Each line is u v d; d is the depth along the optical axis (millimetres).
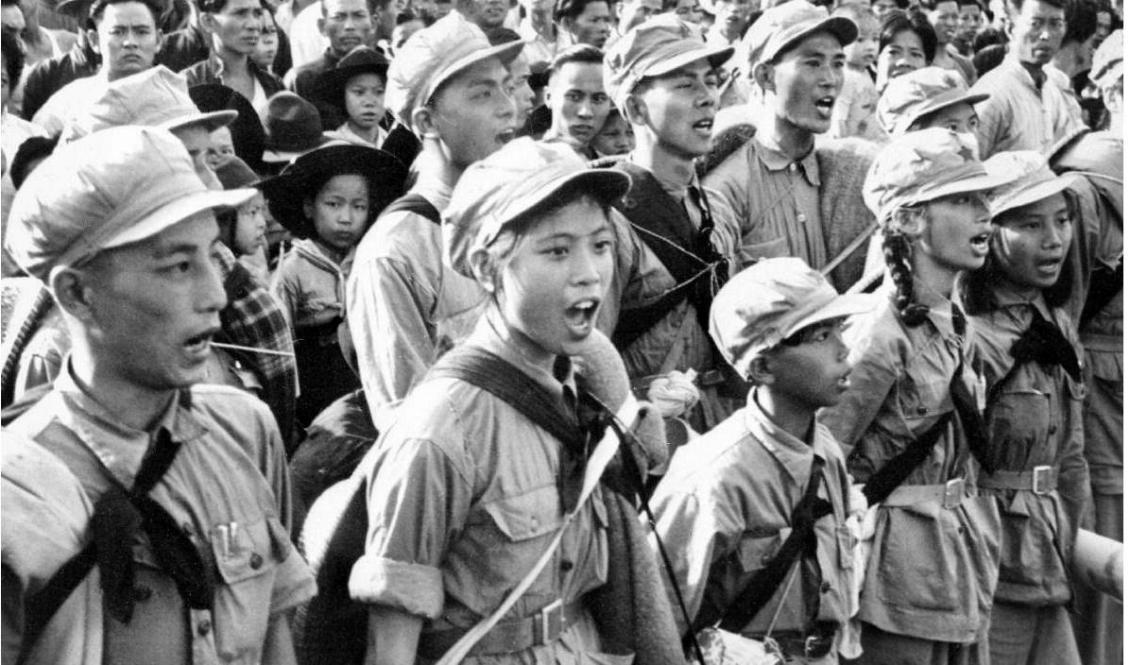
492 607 4000
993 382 6227
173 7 10117
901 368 5766
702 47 6465
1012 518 6297
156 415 3523
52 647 3391
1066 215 6297
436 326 5504
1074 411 6465
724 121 7613
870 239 7219
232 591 3598
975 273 6266
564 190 3947
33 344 4645
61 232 3398
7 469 3348
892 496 5805
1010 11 10688
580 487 4062
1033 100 10203
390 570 3912
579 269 3984
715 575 4941
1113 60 9570
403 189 6684
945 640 5816
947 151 5898
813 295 4918
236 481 3652
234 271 5418
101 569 3402
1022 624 6387
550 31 11781
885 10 12383
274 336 5457
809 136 7215
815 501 5031
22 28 9289
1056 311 6551
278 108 7648
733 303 4969
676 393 5953
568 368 4223
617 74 6539
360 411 5324
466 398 3998
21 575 3324
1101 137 7707
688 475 4945
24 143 6504
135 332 3424
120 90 5570
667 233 6281
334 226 6566
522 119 7805
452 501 3947
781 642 5020
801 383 4922
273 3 12992
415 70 5777
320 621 4094
